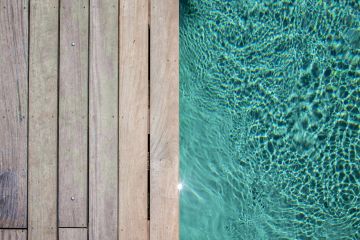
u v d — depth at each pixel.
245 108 2.16
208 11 2.17
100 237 1.53
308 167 2.13
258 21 2.19
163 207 1.55
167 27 1.61
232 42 2.18
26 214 1.53
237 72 2.17
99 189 1.55
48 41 1.58
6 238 1.52
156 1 1.62
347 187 2.10
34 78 1.57
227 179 2.11
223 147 2.13
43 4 1.59
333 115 2.14
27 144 1.55
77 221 1.53
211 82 2.16
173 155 1.57
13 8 1.58
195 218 2.08
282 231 2.08
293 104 2.17
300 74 2.17
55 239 1.52
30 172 1.54
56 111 1.56
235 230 2.08
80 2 1.60
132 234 1.54
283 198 2.11
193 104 2.14
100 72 1.58
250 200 2.11
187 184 2.09
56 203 1.54
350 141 2.12
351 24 2.14
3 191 1.53
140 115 1.58
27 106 1.56
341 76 2.15
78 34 1.59
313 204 2.10
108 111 1.57
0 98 1.55
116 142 1.57
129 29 1.60
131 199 1.55
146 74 1.59
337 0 2.14
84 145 1.56
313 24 2.17
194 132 2.12
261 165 2.13
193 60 2.15
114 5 1.61
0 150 1.54
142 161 1.57
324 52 2.16
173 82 1.60
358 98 2.13
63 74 1.57
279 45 2.18
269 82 2.17
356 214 2.08
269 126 2.16
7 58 1.57
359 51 2.14
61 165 1.55
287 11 2.18
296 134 2.15
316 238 2.07
